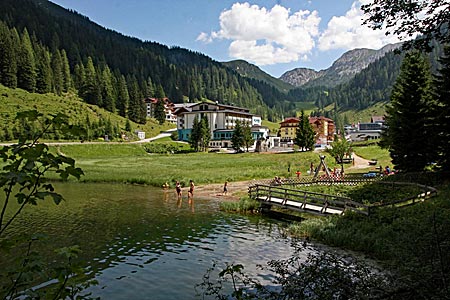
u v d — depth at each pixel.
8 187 3.52
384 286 7.11
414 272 6.74
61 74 165.50
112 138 122.19
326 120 179.12
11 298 3.99
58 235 20.84
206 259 17.11
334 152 62.25
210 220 26.56
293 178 50.09
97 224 24.25
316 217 26.17
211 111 139.12
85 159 83.25
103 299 12.48
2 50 135.38
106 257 17.09
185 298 12.60
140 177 51.16
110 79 190.25
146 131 160.12
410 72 35.75
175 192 42.12
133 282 14.03
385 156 80.38
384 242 16.78
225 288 13.43
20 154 3.49
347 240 18.66
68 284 4.51
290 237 21.33
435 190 23.08
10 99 121.44
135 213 28.70
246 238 21.23
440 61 28.36
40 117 3.69
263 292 7.80
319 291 6.55
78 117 132.12
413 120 35.12
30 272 3.94
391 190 31.11
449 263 7.27
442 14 8.31
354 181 37.66
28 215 26.34
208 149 123.25
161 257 17.36
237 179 53.50
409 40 9.10
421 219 17.86
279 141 145.38
